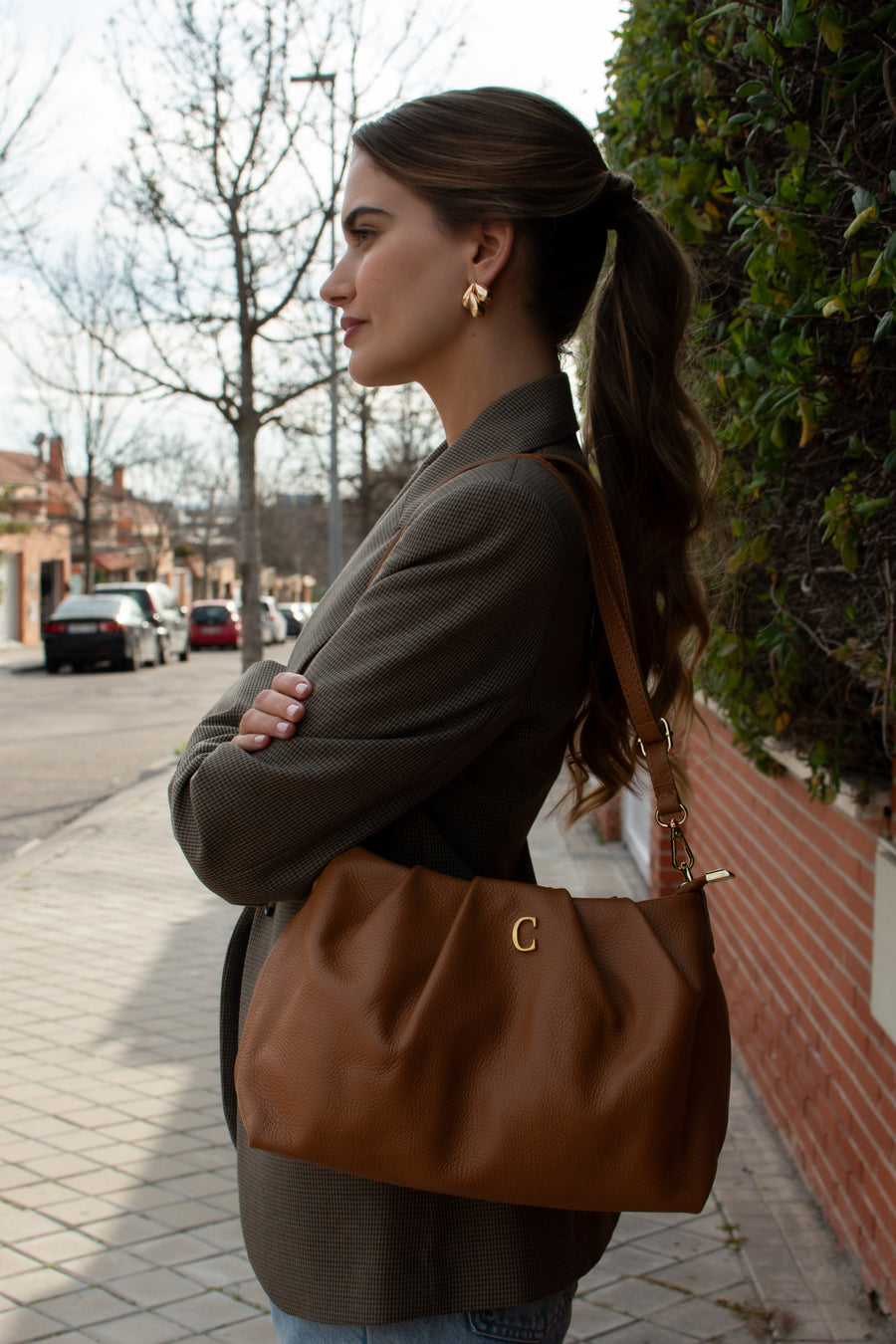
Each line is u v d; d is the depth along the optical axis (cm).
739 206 246
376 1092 104
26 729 1408
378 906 110
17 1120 354
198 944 544
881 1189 243
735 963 401
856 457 187
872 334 178
